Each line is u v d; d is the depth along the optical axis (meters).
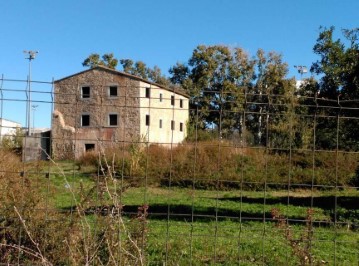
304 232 6.47
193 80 67.31
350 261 8.61
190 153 17.84
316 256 8.59
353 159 23.34
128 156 7.32
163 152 14.98
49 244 5.60
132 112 38.66
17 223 5.74
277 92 61.16
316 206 18.30
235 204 18.45
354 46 16.23
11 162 6.32
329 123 11.41
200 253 8.12
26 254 5.65
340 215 14.83
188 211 15.78
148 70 77.81
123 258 5.11
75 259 5.20
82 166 6.85
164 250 7.81
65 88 40.12
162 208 15.79
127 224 5.68
